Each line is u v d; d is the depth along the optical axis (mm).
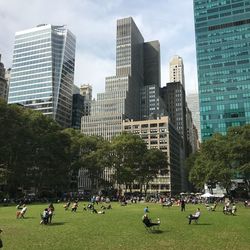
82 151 124875
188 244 23344
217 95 179000
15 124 91188
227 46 184500
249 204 72188
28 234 27812
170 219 40938
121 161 124625
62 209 58875
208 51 187750
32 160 97625
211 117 177250
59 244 23125
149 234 28078
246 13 185375
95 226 33562
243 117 171250
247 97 173000
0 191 93688
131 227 32781
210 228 32125
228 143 92188
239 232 29359
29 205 73188
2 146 85250
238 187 127000
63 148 106812
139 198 102312
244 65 178250
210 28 191250
